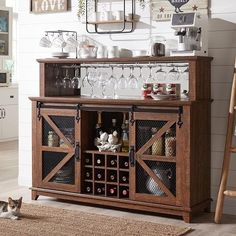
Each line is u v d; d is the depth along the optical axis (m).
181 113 5.00
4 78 8.98
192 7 5.36
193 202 5.06
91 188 5.45
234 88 5.07
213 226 4.96
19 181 6.20
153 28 5.54
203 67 5.15
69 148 5.46
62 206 5.46
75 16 5.89
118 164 5.29
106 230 4.79
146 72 5.56
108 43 5.77
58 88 5.77
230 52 5.25
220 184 5.08
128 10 5.64
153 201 5.14
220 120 5.30
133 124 5.18
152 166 5.14
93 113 5.53
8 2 9.73
